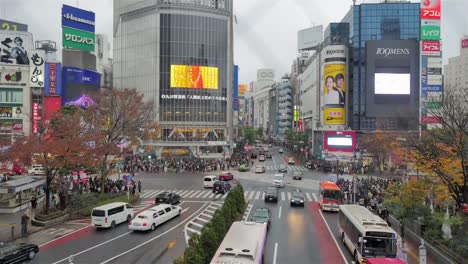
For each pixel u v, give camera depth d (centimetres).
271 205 4134
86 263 2170
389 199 3475
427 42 7362
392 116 7638
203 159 8775
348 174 6888
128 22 10219
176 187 5347
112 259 2244
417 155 3025
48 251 2395
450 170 2631
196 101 9744
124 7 10319
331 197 3819
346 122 8862
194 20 9794
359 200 3938
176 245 2548
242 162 8312
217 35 10012
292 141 12594
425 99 6181
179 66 9644
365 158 7094
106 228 3009
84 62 8475
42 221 3078
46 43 9006
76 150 3419
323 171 7362
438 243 2470
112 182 4641
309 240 2753
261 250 1834
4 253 2078
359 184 4834
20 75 7456
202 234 1861
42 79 7550
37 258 2255
